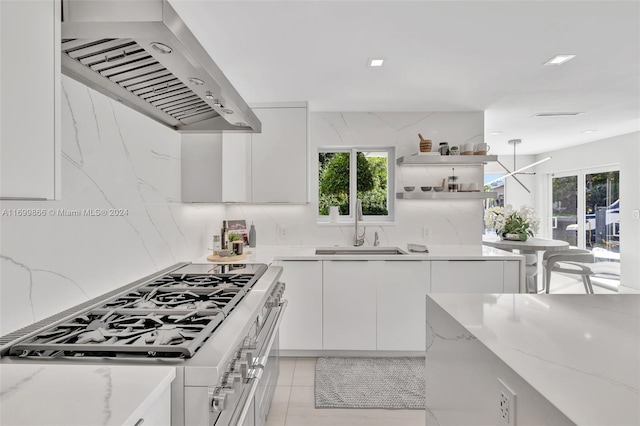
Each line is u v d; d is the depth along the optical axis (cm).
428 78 291
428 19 202
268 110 348
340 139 390
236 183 312
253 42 229
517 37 224
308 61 258
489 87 315
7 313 118
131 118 193
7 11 79
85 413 72
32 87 86
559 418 75
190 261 279
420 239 394
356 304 326
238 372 114
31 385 85
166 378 90
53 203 139
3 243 117
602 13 197
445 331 154
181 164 264
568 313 148
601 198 608
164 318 134
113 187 177
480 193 367
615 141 562
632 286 544
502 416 102
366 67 269
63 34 103
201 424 96
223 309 142
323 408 246
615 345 112
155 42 106
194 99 180
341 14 196
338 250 372
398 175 395
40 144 88
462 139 391
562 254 459
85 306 149
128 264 191
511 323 135
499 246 448
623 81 301
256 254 329
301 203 351
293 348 327
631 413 73
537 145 647
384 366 310
